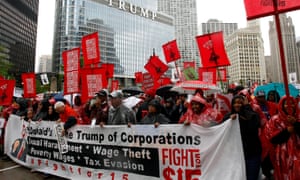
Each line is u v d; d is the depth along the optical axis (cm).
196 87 579
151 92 787
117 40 9044
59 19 8262
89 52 696
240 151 327
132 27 9662
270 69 5191
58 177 531
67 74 698
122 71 9038
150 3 10738
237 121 334
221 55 702
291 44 4684
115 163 446
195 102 388
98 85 652
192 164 366
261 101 501
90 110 595
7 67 3397
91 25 8400
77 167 498
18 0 8306
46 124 572
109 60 8650
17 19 8262
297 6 302
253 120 334
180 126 382
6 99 803
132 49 9519
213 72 823
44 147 571
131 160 427
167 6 11762
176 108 635
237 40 5378
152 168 404
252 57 5391
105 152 461
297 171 305
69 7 8169
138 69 9625
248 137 336
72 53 687
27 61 9025
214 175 344
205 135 360
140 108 673
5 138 723
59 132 538
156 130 404
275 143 334
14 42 8069
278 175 334
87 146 487
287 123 316
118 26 9175
